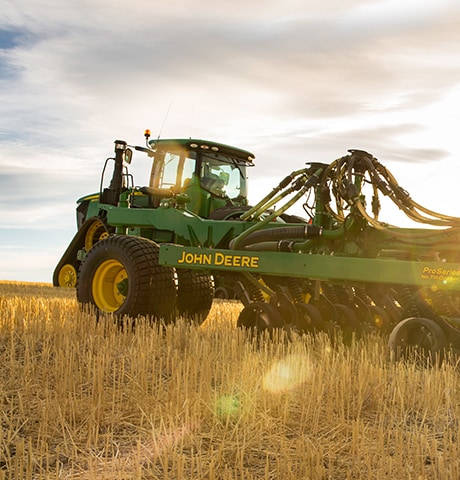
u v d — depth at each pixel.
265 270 6.68
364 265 6.05
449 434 3.55
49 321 6.72
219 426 3.55
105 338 6.13
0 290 13.80
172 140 11.88
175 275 7.73
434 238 6.08
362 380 4.30
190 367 4.66
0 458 3.03
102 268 8.04
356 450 3.23
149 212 8.85
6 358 5.13
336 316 6.94
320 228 6.53
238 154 12.36
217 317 8.36
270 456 3.15
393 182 6.27
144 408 3.82
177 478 2.82
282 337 5.84
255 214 7.14
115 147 13.94
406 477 2.84
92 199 16.00
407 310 6.00
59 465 3.01
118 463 3.01
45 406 3.67
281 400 4.05
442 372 4.75
